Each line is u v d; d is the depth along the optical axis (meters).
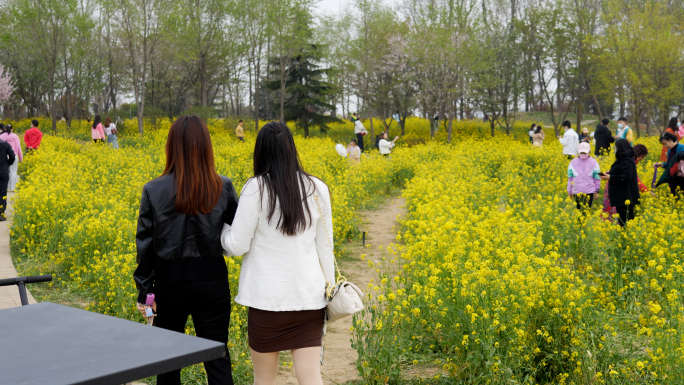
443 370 4.17
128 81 40.97
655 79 32.81
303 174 2.99
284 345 2.90
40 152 16.72
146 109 37.25
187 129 3.02
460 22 32.41
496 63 35.59
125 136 31.62
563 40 34.94
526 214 7.82
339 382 4.18
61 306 1.91
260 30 36.03
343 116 53.34
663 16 34.34
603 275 5.91
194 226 3.02
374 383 4.05
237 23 37.16
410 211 9.76
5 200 10.27
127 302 5.07
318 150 21.45
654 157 18.34
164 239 2.99
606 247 6.30
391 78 38.31
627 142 8.29
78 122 41.03
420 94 34.53
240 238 2.91
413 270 5.33
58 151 18.94
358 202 12.83
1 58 41.62
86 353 1.51
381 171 15.66
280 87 38.72
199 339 1.62
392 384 4.05
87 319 1.78
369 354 4.04
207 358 1.56
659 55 31.89
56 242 7.49
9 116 48.78
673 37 32.12
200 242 3.04
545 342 4.19
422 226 6.22
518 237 5.78
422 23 33.53
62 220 7.81
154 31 32.09
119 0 31.48
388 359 4.01
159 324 3.16
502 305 4.05
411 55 33.97
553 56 35.62
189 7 35.25
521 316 4.02
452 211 7.04
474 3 32.59
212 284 3.07
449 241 5.43
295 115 38.34
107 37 38.38
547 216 7.68
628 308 5.24
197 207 3.00
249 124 41.44
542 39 35.59
